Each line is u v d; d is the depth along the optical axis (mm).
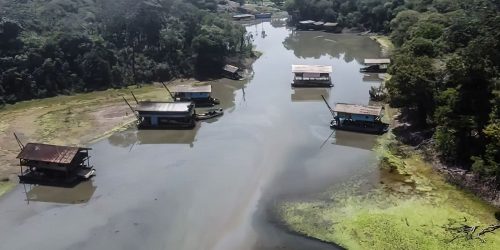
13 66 93375
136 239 48906
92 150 71125
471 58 60094
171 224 51344
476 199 52844
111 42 109500
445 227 47781
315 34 166250
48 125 79875
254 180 60594
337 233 48031
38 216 53906
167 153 70000
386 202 53438
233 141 73500
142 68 106375
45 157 60906
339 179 59938
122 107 89062
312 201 54781
